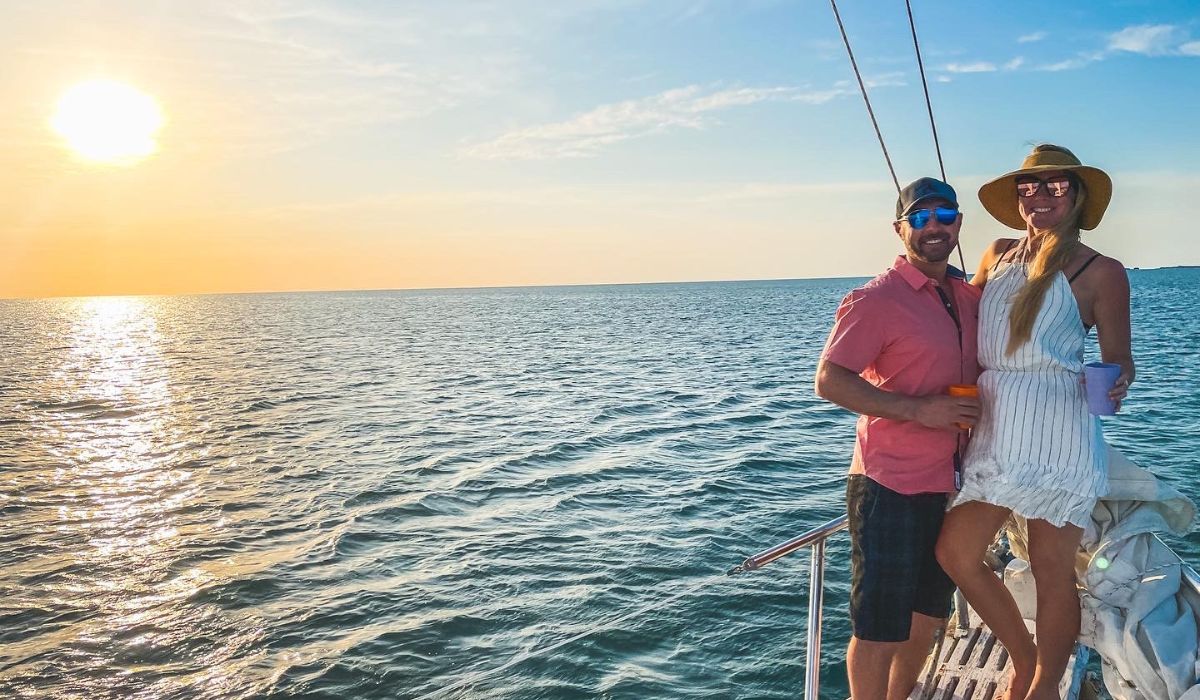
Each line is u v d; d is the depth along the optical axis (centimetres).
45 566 1295
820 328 7081
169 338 8081
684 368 4100
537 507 1558
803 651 927
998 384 313
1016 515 386
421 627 1030
